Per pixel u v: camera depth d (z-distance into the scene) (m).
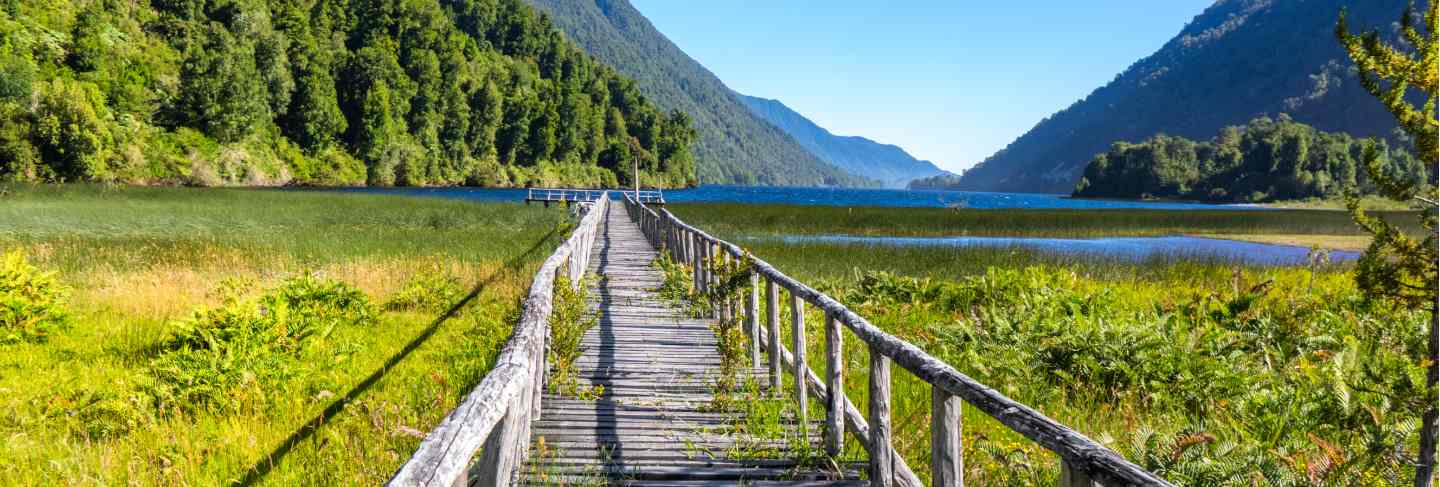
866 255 21.56
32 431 5.61
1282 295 11.91
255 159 96.75
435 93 132.62
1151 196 168.25
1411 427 4.41
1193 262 21.64
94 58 86.25
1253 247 31.94
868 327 3.69
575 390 5.61
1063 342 6.96
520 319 3.79
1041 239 34.88
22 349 8.29
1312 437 4.41
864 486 4.01
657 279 12.52
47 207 33.41
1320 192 134.12
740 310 7.45
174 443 5.04
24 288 8.76
